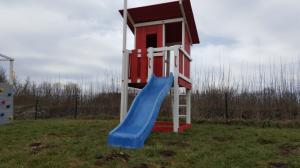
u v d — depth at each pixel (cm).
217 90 1348
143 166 385
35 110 1484
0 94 987
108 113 1504
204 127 856
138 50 728
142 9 773
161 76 744
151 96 634
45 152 457
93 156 430
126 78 712
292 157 440
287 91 1262
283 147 523
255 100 1278
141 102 621
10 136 641
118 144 507
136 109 603
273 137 638
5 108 1001
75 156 436
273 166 396
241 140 595
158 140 573
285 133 707
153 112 556
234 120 1077
